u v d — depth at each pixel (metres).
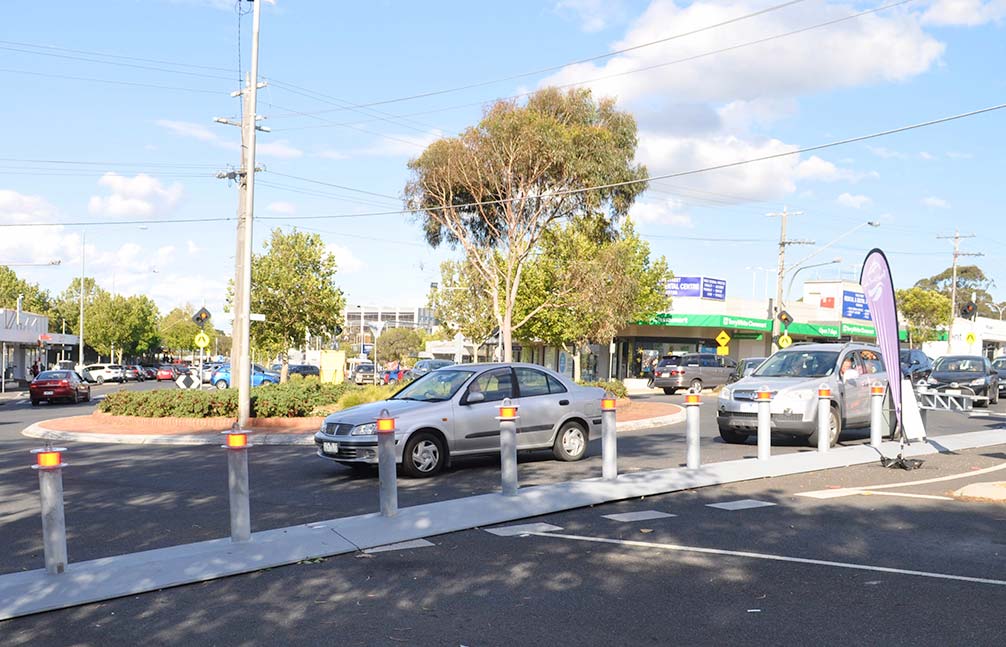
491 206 30.20
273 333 42.12
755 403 14.96
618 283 32.44
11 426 22.94
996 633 5.37
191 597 6.30
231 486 7.56
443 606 5.98
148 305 87.50
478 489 10.84
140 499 10.44
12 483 11.83
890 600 6.05
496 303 30.27
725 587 6.38
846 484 11.21
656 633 5.39
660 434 18.47
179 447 16.86
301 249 41.91
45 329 58.88
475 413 12.34
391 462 8.52
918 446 14.91
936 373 27.34
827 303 59.56
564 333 40.09
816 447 15.07
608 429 10.59
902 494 10.33
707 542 7.81
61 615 5.95
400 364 47.25
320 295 41.88
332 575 6.83
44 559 7.38
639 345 50.00
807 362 15.85
